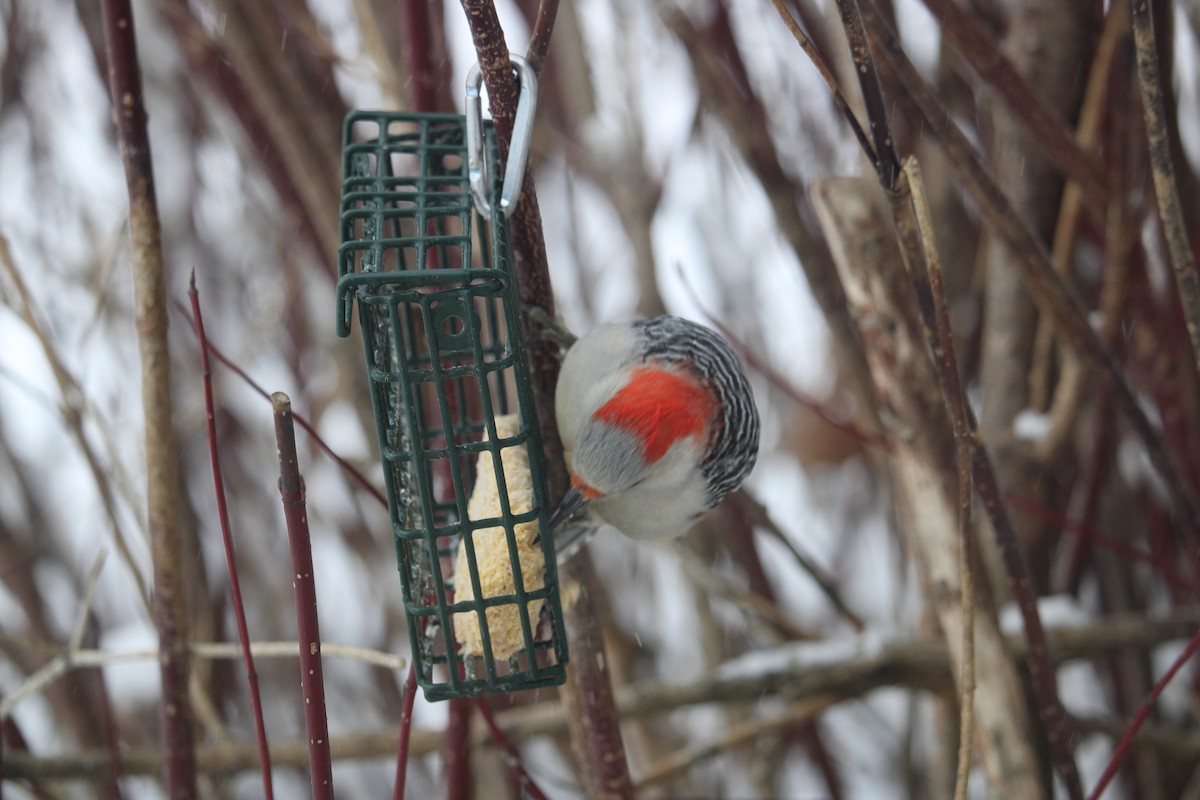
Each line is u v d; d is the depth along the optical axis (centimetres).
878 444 919
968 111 1054
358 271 618
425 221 639
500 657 652
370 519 1286
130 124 604
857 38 528
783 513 1516
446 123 756
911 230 569
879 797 1330
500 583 641
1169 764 1107
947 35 737
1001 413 985
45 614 1238
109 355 1226
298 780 1302
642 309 1168
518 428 691
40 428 1329
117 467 784
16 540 1259
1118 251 829
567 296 1367
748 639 1323
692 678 961
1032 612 664
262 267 1327
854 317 779
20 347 1291
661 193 1203
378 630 1305
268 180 1134
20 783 881
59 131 1282
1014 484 981
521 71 577
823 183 782
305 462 1296
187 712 638
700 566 1038
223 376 1300
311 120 895
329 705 1299
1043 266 730
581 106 1190
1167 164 593
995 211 705
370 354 571
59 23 1301
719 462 762
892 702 1430
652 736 1198
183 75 1263
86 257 1256
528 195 640
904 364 759
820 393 1461
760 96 1060
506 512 591
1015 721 758
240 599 535
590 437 679
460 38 1230
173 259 1310
